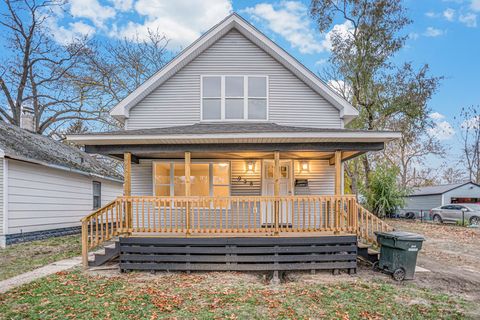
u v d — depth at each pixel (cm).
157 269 748
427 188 2969
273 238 752
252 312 504
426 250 1084
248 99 1080
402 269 692
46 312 497
